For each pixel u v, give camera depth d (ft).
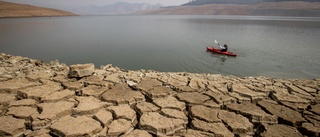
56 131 13.61
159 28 175.73
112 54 67.82
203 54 68.74
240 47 82.99
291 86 24.35
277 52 73.15
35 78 22.48
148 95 20.22
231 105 18.67
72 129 13.65
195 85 23.13
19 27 159.84
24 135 13.85
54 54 66.03
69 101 17.78
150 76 26.05
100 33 130.21
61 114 15.66
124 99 18.37
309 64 57.57
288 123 16.29
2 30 135.85
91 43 89.51
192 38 109.19
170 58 63.31
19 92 18.78
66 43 88.22
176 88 22.04
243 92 21.13
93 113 16.29
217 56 66.23
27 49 73.15
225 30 158.71
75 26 187.62
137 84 22.67
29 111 15.85
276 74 49.44
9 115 15.28
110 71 28.35
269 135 14.64
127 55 66.64
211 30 158.20
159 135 14.28
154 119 15.57
